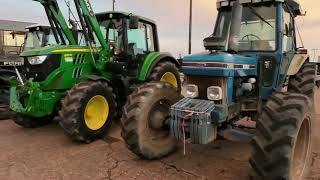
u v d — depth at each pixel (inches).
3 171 166.1
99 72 255.0
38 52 228.2
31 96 217.8
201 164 169.2
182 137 144.7
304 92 202.7
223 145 197.8
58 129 254.1
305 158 145.9
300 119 125.2
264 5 181.2
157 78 286.4
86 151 195.9
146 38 303.1
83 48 247.3
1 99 294.5
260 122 128.0
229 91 149.9
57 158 184.4
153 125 169.0
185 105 144.6
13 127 263.9
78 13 244.1
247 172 158.1
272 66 174.6
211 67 147.2
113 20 273.9
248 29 184.9
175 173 158.2
